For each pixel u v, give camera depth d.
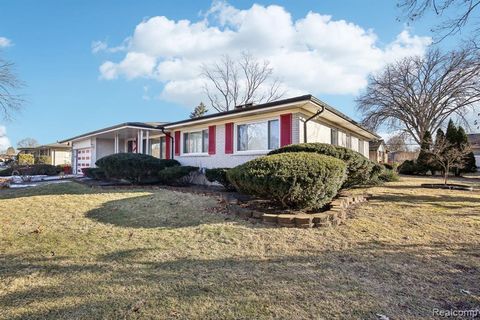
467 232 4.94
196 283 3.19
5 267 3.68
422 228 5.14
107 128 16.30
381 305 2.73
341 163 5.91
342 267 3.59
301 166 5.43
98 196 8.73
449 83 24.20
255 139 10.44
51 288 3.11
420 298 2.86
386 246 4.29
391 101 27.09
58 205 7.43
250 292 2.98
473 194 9.01
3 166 32.91
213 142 11.98
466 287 3.08
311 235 4.75
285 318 2.53
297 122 9.25
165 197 8.02
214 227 5.22
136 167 11.70
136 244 4.48
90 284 3.20
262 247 4.30
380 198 8.16
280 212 5.76
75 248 4.34
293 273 3.43
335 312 2.61
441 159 12.70
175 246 4.38
